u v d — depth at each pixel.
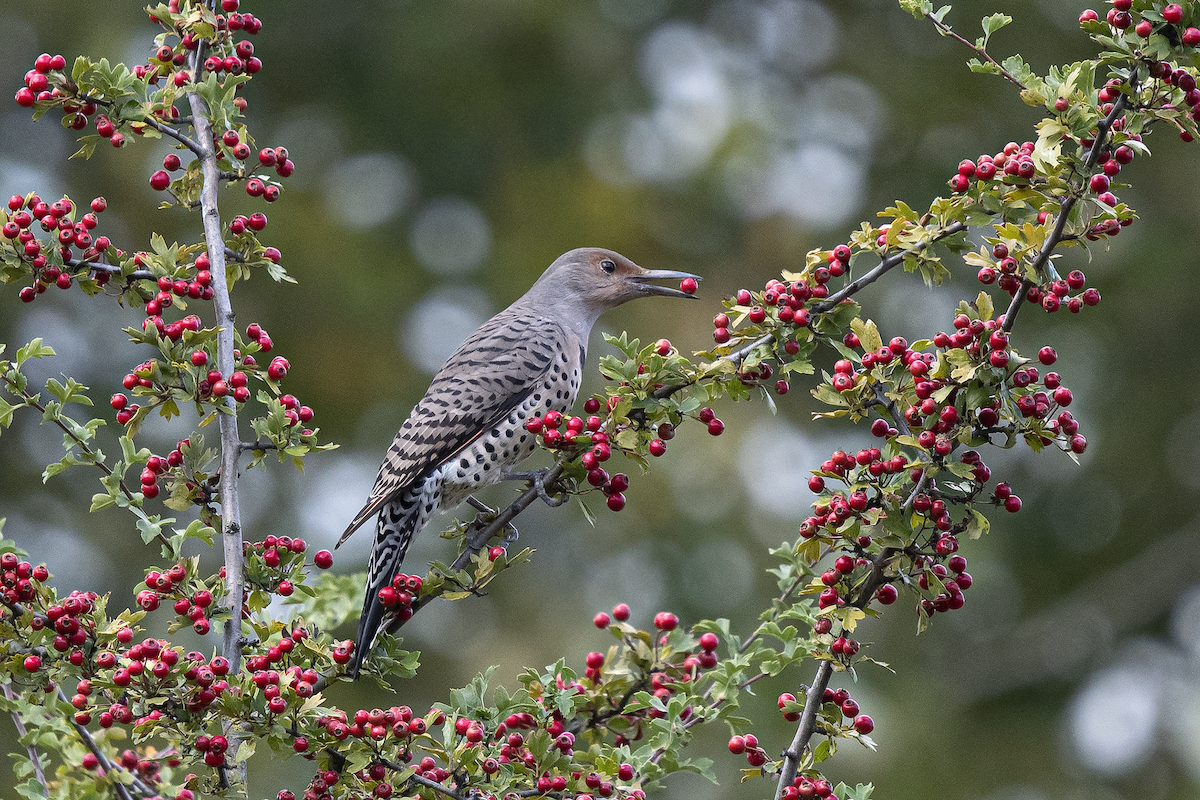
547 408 8.41
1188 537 15.41
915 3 5.33
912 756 12.92
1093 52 15.64
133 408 5.51
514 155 16.27
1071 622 15.25
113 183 15.21
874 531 5.21
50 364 15.02
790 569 5.96
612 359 5.50
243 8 16.28
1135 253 15.57
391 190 16.48
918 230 5.30
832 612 5.00
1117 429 15.47
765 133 15.76
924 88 16.12
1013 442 5.06
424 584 5.65
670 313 15.26
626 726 5.24
